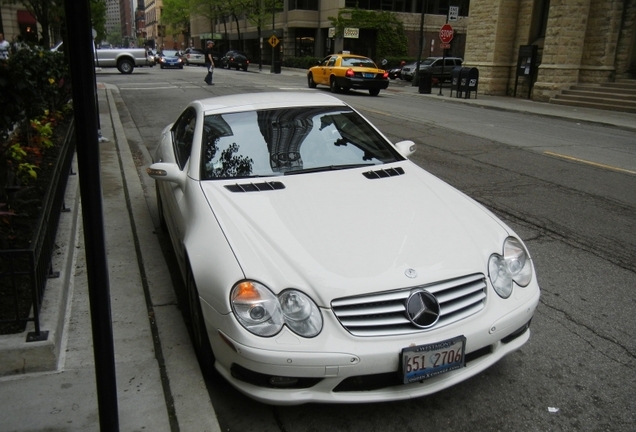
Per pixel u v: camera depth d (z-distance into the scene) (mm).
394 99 20797
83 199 1987
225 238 3107
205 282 2951
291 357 2650
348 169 4109
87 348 3393
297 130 4402
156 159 5527
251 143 4195
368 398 2768
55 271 4031
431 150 10367
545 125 14797
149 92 19953
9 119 4648
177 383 3150
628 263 5199
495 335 2979
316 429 2947
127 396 2988
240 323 2729
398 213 3451
